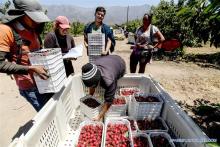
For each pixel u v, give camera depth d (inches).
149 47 198.7
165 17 477.4
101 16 166.1
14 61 98.1
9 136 152.6
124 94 150.6
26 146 73.5
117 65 109.7
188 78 308.5
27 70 89.7
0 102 210.2
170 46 120.2
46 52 93.0
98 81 94.9
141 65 207.8
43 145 89.0
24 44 98.8
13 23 93.6
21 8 92.4
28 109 194.2
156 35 197.6
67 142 112.4
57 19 144.2
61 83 108.6
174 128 109.6
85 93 155.3
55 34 148.0
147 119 129.9
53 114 101.5
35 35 105.9
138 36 201.6
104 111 113.3
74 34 1206.9
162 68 367.6
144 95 135.0
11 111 190.5
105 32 171.9
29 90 110.6
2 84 265.7
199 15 69.9
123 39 840.9
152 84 145.9
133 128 122.3
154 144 108.7
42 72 91.6
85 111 128.0
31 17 92.0
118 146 108.0
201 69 364.2
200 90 257.3
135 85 157.2
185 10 71.5
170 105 115.6
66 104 125.6
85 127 121.7
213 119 95.6
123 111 137.6
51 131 98.7
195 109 191.3
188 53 520.7
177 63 411.5
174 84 280.1
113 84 101.8
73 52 133.6
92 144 110.0
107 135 115.7
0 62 86.2
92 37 153.3
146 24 195.6
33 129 80.1
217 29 71.1
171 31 470.0
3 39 87.0
